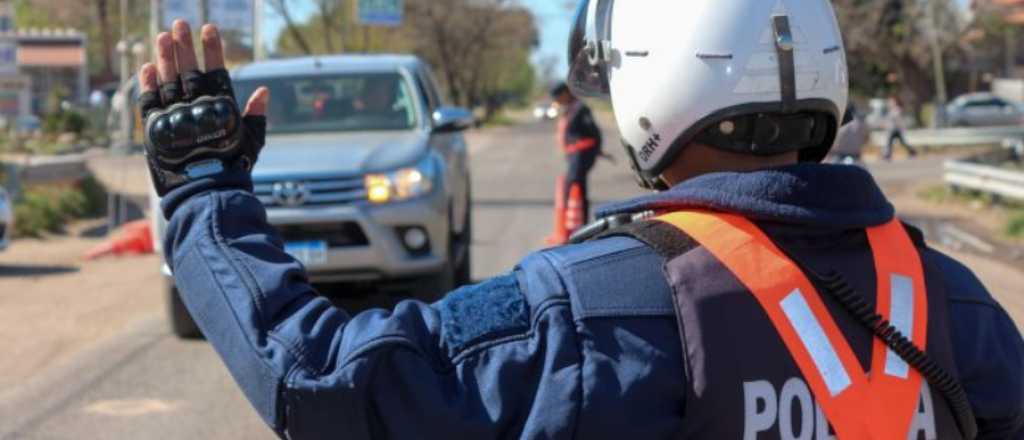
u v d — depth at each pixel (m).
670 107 1.71
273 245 1.69
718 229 1.63
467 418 1.52
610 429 1.52
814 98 1.71
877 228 1.72
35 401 6.57
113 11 48.00
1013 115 43.03
